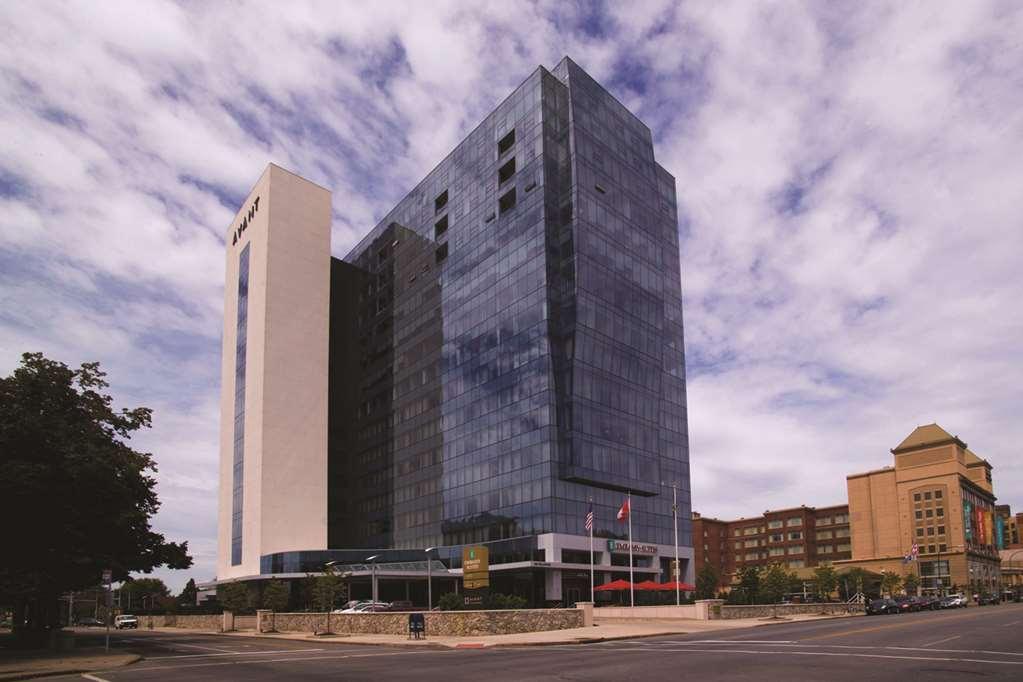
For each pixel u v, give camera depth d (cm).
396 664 2505
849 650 2416
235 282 11350
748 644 2856
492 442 8456
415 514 9806
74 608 14338
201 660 2991
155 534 4575
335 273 12775
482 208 9350
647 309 9031
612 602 7875
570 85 8725
